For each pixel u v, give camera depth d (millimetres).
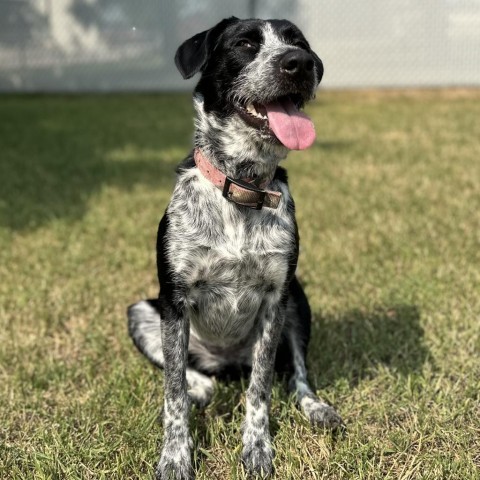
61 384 1407
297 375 1375
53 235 2205
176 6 6711
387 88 6684
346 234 2195
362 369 1449
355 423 1278
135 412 1306
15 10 6617
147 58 6785
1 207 2492
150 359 1418
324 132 4289
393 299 1720
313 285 1829
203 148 1272
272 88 1218
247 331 1353
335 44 6699
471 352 1493
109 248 2111
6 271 1933
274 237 1245
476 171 3035
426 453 1192
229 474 1173
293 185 2854
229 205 1237
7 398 1369
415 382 1377
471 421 1274
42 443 1235
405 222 2281
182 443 1200
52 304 1758
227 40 1274
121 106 5605
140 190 2791
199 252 1234
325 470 1163
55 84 6820
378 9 6578
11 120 4758
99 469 1176
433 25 6539
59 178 3006
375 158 3422
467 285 1767
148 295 1815
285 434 1243
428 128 4316
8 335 1603
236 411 1321
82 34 6723
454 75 6617
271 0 6734
